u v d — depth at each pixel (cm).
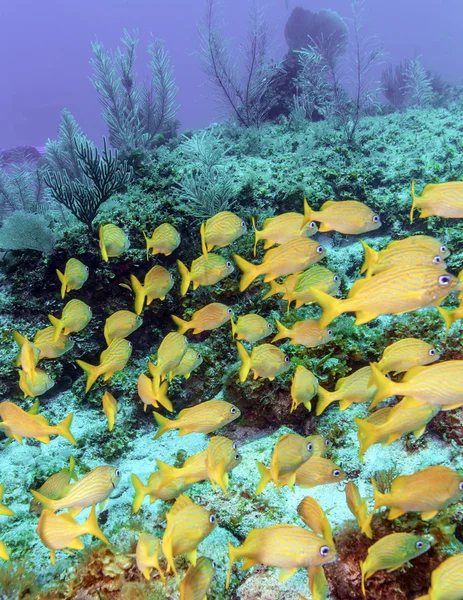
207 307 139
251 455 145
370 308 90
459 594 74
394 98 691
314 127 418
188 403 198
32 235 227
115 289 236
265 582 109
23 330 225
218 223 142
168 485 104
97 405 212
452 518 101
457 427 122
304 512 94
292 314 182
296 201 262
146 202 256
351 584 101
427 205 112
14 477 167
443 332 143
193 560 89
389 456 127
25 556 124
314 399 152
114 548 113
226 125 499
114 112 477
